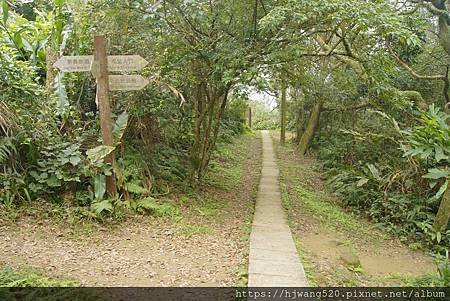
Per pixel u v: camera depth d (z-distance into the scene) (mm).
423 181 7754
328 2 5664
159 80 6719
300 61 7738
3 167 5676
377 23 5820
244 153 13711
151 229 5648
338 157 11266
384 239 6773
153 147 7801
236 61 6285
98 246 4965
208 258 4812
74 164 5855
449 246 6445
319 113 14062
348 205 8445
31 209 5473
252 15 6668
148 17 6344
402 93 8305
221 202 7492
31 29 7602
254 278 4219
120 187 6109
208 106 7719
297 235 6062
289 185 9578
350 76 10062
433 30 9758
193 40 6762
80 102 7191
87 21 6895
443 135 6230
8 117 5844
